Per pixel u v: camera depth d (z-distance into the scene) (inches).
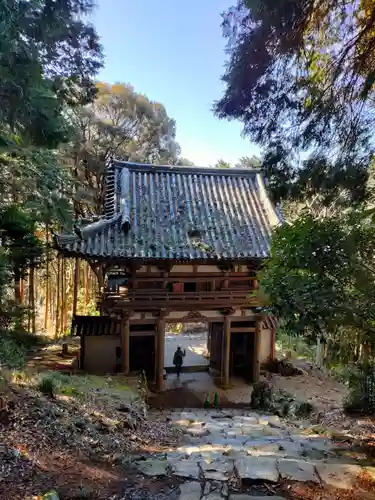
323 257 190.5
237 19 199.5
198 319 616.1
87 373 570.6
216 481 198.2
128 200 597.6
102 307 586.2
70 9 225.1
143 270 577.6
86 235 516.4
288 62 207.6
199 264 585.0
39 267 737.0
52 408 291.6
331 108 212.4
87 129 919.7
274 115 221.8
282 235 211.3
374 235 186.5
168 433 345.7
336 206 222.7
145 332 603.8
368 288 186.7
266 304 236.1
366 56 200.5
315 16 191.0
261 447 277.1
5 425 240.1
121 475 208.1
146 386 565.0
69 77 302.7
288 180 230.7
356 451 262.5
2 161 466.6
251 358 670.5
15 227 532.7
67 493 180.7
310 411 466.6
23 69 217.6
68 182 695.7
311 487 192.1
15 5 195.5
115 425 310.5
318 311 189.3
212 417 459.8
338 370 525.0
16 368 426.9
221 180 693.3
